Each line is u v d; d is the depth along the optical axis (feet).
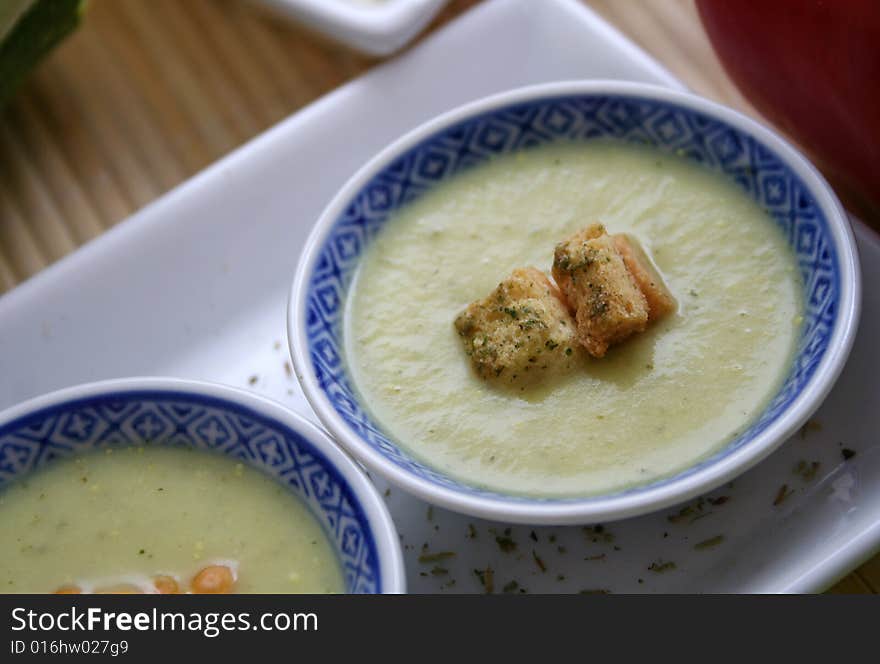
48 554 1.15
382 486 1.20
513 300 1.18
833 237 1.16
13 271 1.44
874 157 1.20
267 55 1.55
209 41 1.57
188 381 1.17
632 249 1.22
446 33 1.44
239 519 1.15
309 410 1.26
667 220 1.24
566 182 1.29
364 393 1.20
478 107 1.30
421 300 1.24
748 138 1.23
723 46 1.25
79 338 1.31
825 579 1.10
